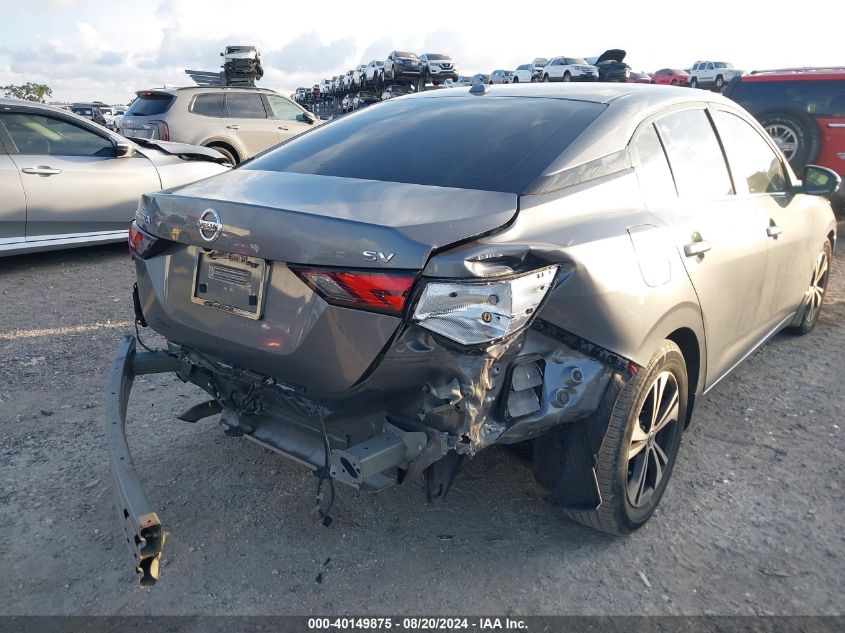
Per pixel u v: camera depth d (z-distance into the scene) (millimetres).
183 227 2490
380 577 2576
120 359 2838
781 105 9461
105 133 7270
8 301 5832
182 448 3439
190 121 11414
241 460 3336
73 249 7922
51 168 6754
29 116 6762
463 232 2104
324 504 2994
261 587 2520
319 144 3123
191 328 2545
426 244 2008
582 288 2299
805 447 3570
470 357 2066
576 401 2361
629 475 2748
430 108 3236
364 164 2762
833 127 9039
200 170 7973
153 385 4191
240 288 2357
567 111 2926
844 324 5609
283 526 2855
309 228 2135
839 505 3064
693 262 2877
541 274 2158
